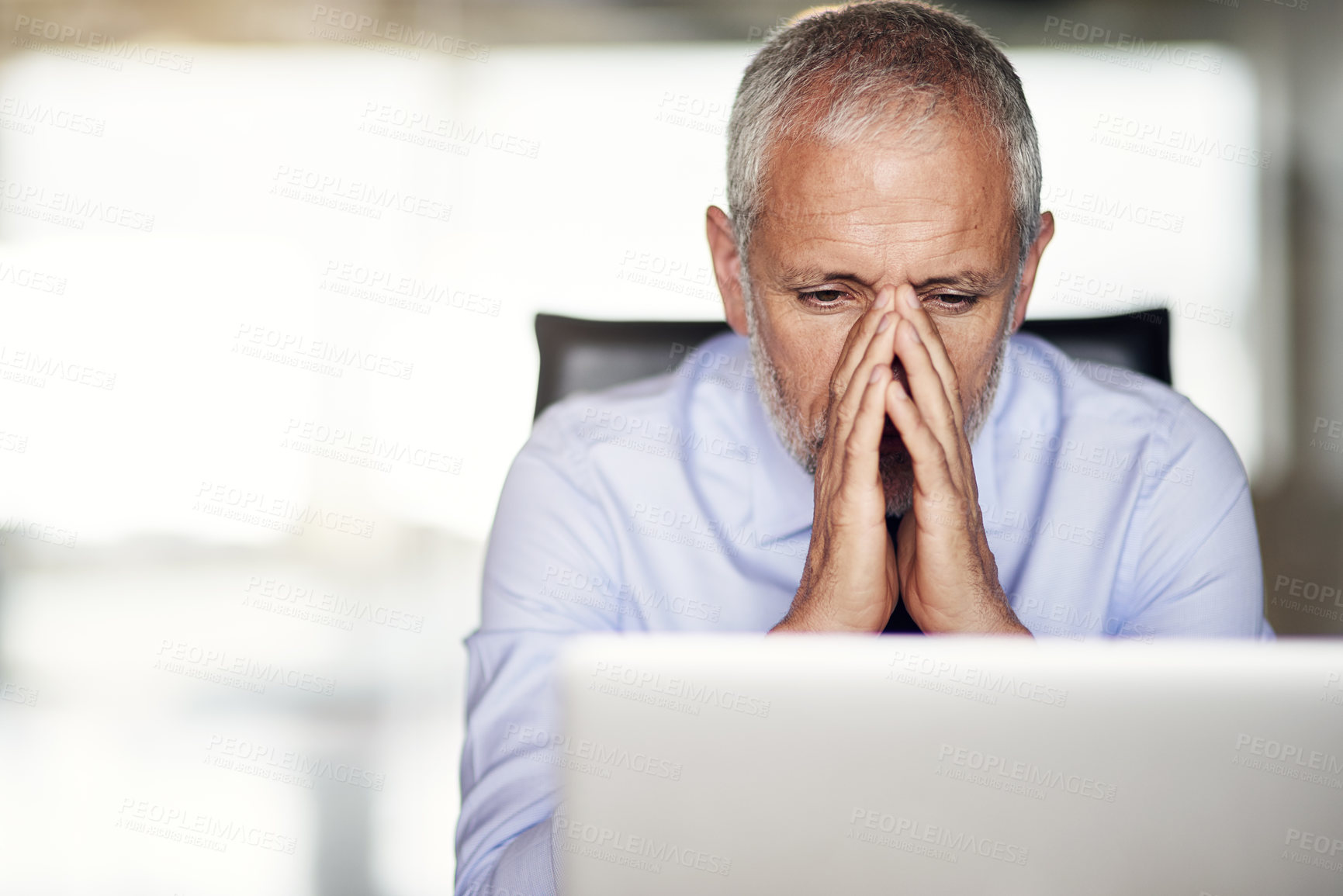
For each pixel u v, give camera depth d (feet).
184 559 14.01
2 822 7.63
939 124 3.13
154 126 14.66
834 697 1.54
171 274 14.49
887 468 3.46
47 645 11.68
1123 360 4.56
